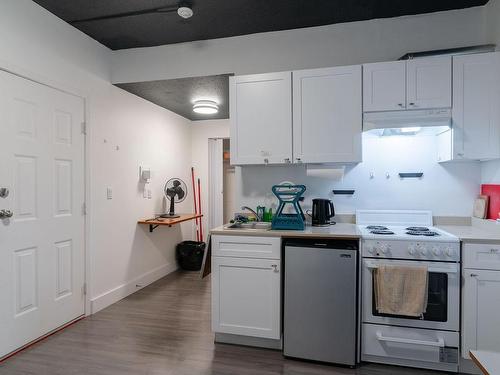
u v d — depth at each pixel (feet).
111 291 10.25
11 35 6.99
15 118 7.07
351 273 6.68
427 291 6.39
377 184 8.79
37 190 7.61
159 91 11.25
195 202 16.31
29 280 7.43
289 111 8.18
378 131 8.41
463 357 6.35
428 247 6.48
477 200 8.11
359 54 8.75
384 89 7.61
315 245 6.96
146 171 11.97
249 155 8.45
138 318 9.16
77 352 7.25
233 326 7.50
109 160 10.20
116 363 6.82
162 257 13.55
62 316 8.39
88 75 9.29
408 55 7.79
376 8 8.13
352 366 6.72
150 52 10.09
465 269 6.33
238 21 8.68
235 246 7.49
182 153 15.37
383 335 6.73
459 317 6.41
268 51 9.30
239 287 7.46
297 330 7.00
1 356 6.82
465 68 7.26
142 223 11.73
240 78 8.48
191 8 7.97
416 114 7.47
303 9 8.13
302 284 6.95
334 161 7.92
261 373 6.53
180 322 8.91
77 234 8.86
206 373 6.51
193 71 9.79
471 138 7.24
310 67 9.05
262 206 9.38
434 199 8.49
